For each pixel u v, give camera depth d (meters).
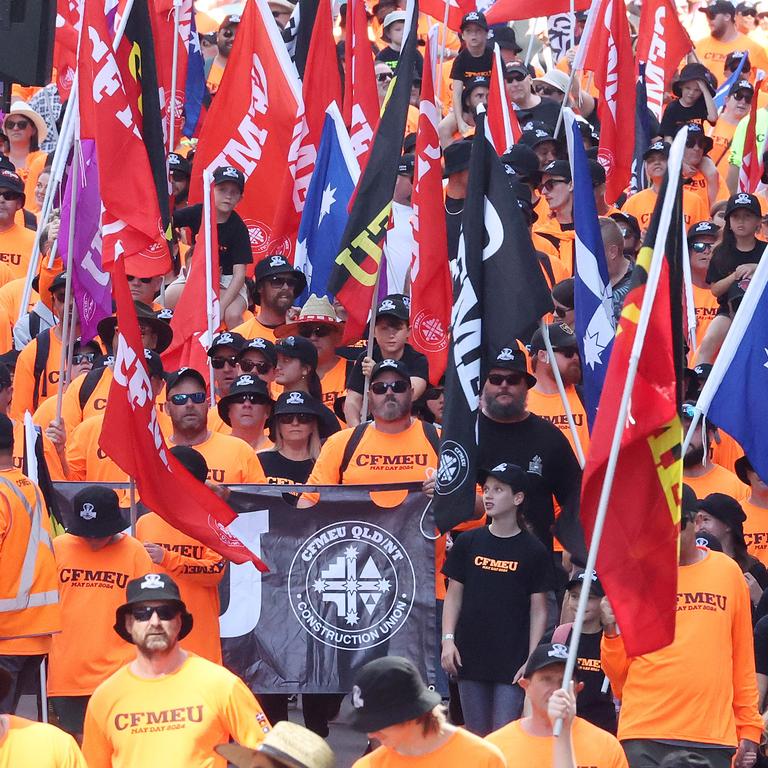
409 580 41.69
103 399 47.34
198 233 57.84
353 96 57.12
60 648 39.41
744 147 66.62
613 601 30.77
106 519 39.25
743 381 41.00
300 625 41.59
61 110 68.75
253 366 48.16
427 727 28.27
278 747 25.66
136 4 48.75
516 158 60.41
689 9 94.69
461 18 73.12
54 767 30.80
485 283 39.78
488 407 43.03
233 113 61.59
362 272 47.31
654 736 36.12
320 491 41.97
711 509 42.47
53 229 55.22
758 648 39.06
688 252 60.75
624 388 29.97
